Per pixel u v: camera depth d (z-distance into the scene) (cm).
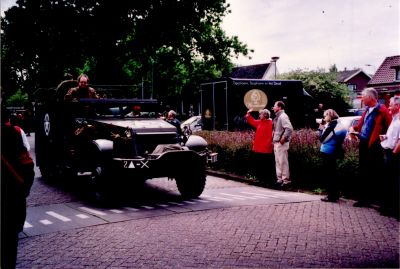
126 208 709
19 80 2734
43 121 1051
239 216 629
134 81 2880
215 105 1642
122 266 420
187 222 596
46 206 734
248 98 1605
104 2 2358
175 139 792
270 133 955
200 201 766
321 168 866
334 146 740
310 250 462
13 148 344
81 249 479
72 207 723
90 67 2786
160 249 473
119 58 2642
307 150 926
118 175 707
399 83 4000
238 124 1580
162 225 581
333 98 3005
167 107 1503
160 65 2909
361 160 696
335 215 631
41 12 2338
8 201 333
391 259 431
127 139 745
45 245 497
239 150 1091
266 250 464
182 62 2839
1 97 350
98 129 800
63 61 2544
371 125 680
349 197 787
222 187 941
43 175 1077
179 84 3516
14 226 339
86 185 985
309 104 2000
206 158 791
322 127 1012
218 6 2602
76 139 834
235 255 448
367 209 676
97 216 646
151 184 1001
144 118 898
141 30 2500
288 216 625
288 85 1706
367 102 685
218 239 508
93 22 2394
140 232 546
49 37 2428
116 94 1053
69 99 893
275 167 977
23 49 2466
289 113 1711
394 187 627
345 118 1691
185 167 772
